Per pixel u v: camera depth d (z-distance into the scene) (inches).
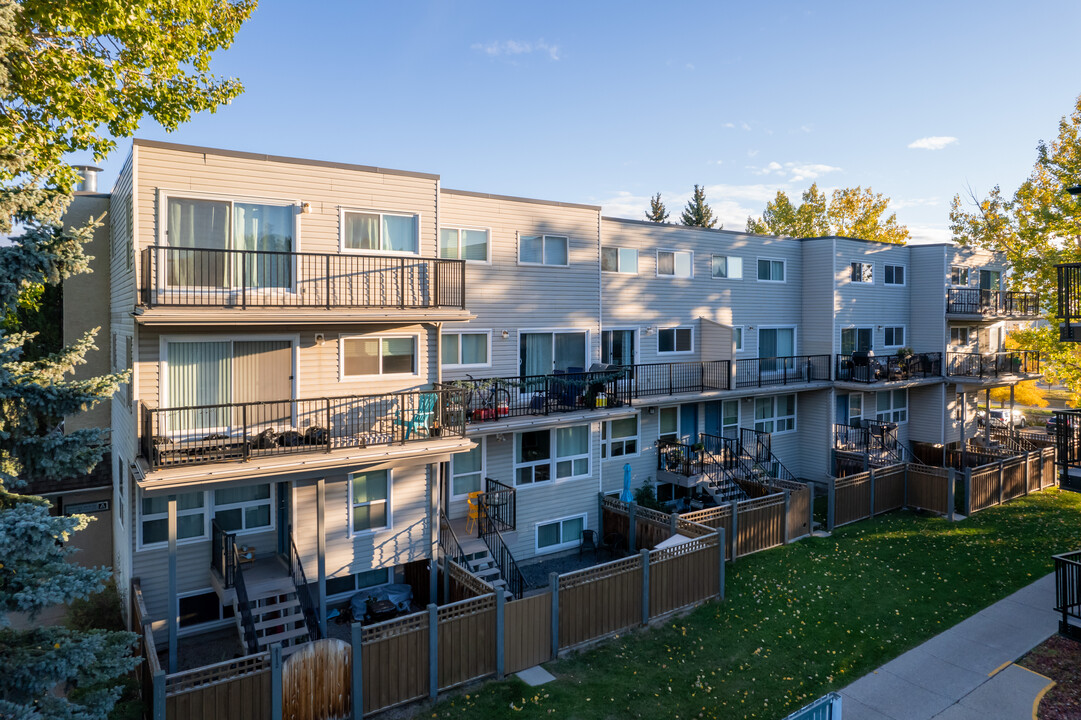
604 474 821.2
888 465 956.6
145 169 469.4
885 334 1149.7
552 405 712.4
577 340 772.6
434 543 589.0
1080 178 1007.0
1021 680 466.0
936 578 651.5
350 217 546.3
